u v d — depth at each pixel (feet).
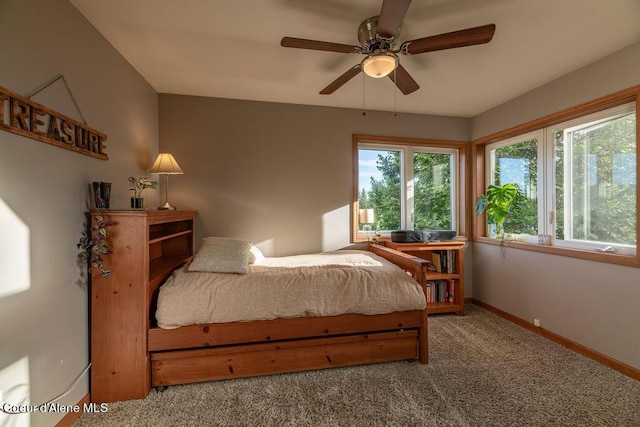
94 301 5.40
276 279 6.51
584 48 6.43
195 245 9.22
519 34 5.90
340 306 6.43
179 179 9.14
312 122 10.02
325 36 6.02
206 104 9.27
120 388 5.49
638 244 6.12
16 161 3.85
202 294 6.02
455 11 5.19
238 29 5.78
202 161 9.26
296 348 6.38
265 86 8.51
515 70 7.47
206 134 9.27
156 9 5.17
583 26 5.65
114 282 5.47
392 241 10.11
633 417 5.05
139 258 5.54
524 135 9.39
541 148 8.79
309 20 5.50
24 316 3.96
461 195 11.41
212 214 9.34
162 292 5.98
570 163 8.06
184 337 5.89
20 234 3.90
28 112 3.97
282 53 6.68
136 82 7.48
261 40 6.17
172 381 5.89
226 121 9.39
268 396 5.64
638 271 6.16
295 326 6.32
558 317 7.91
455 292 10.38
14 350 3.80
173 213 6.98
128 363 5.52
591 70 7.04
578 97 7.34
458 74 7.70
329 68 7.41
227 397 5.62
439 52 6.59
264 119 9.66
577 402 5.43
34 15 4.15
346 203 10.34
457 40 4.81
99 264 5.30
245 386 5.95
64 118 4.68
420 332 6.88
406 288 6.80
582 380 6.13
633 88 6.18
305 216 9.99
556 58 6.87
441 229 11.48
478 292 11.05
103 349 5.46
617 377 6.22
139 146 7.66
